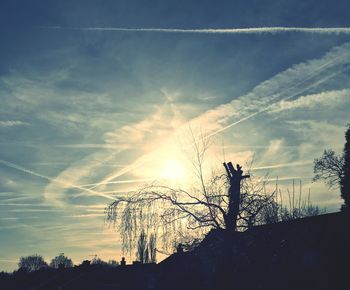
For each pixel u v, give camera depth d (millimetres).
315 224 28344
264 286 20078
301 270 24562
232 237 19109
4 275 70125
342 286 25922
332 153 49375
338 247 27359
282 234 21469
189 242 19203
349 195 46156
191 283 20875
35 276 65312
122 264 56312
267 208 20078
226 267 19219
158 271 35625
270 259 20469
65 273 62312
